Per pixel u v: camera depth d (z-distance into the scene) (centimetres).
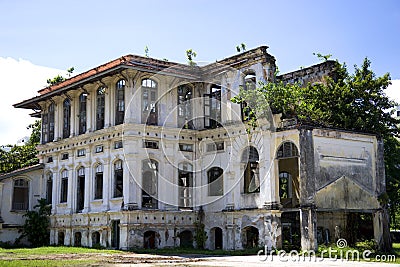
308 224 2673
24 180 3866
